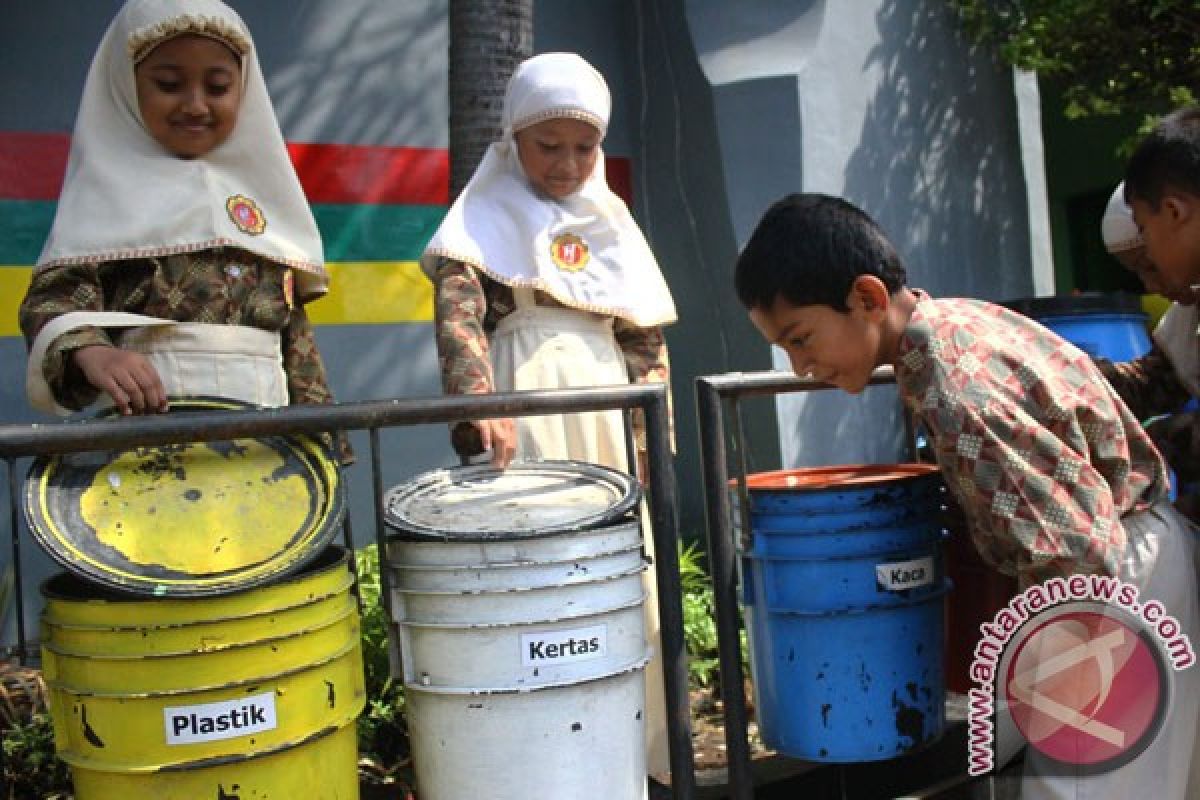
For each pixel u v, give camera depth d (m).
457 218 2.71
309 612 1.88
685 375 5.37
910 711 2.49
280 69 4.73
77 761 1.82
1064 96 5.92
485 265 2.68
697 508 5.38
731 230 5.06
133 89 2.36
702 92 5.13
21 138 4.31
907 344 2.02
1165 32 5.36
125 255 2.26
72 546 1.81
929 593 2.50
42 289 2.24
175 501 1.95
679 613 2.31
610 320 2.86
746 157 5.06
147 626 1.76
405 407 2.05
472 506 2.18
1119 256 3.04
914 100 5.54
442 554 2.01
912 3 5.55
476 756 2.03
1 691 3.19
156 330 2.30
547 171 2.77
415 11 5.04
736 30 5.17
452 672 2.03
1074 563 1.87
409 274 5.02
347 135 4.88
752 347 5.04
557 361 2.72
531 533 1.99
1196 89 5.47
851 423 5.26
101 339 2.11
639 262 2.92
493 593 1.98
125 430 1.80
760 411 5.06
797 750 2.51
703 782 2.88
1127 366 2.68
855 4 5.32
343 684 1.95
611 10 5.50
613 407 2.27
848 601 2.43
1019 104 6.01
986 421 1.90
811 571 2.43
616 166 5.49
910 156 5.52
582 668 2.03
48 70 4.36
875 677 2.45
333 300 4.84
